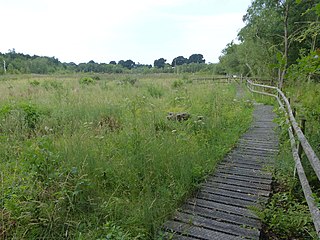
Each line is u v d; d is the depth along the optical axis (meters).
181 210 3.49
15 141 5.50
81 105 8.98
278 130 7.17
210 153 5.23
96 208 3.30
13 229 2.93
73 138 4.82
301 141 3.48
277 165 4.82
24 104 8.22
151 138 4.98
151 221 3.13
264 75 23.75
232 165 4.99
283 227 3.20
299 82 8.45
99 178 3.93
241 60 30.83
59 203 3.10
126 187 3.89
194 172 4.27
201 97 11.11
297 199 3.78
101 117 7.87
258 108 11.66
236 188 4.10
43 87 16.17
